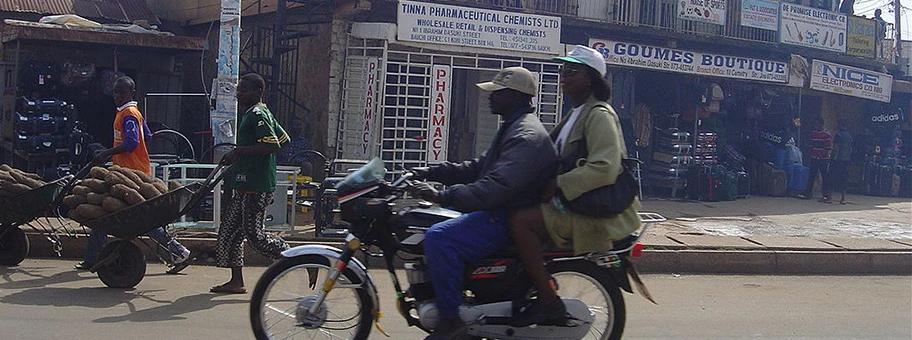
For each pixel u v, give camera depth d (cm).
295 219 987
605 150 427
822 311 704
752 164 1702
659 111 1560
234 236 661
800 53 1717
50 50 1304
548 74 1330
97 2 1609
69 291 654
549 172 440
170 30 1655
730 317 666
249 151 635
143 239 711
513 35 1279
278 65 1266
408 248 449
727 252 889
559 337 457
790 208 1488
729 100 1633
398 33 1193
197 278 726
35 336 520
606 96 450
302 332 482
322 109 1270
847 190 1931
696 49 1572
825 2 1884
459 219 440
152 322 569
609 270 474
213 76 1545
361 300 477
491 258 448
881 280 882
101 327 550
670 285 803
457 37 1236
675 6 1511
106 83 1327
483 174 458
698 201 1522
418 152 1252
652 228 1094
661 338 588
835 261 912
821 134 1639
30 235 787
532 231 441
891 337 615
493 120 1379
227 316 594
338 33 1240
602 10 1445
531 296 459
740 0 1602
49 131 1219
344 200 449
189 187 653
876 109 1938
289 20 1379
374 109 1205
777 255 898
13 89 1284
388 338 563
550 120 1338
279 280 480
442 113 1259
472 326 447
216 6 1537
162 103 1440
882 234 1154
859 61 1839
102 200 634
